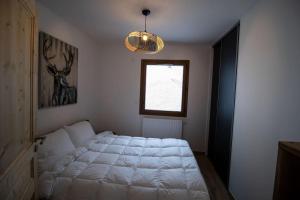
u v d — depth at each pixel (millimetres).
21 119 1142
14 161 1029
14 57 1028
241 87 2244
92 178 1691
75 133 2580
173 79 3998
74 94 2994
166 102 4047
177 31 3004
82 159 2082
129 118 4133
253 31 1984
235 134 2383
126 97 4105
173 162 2107
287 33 1411
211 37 3256
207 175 3039
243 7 2059
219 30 2867
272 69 1600
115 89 4121
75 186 1620
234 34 2572
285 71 1422
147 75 4055
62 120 2725
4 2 909
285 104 1410
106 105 4160
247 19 2145
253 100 1926
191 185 1654
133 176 1775
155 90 4051
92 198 1575
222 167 2879
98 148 2479
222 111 2975
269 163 1596
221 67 3121
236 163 2316
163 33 3135
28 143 1273
